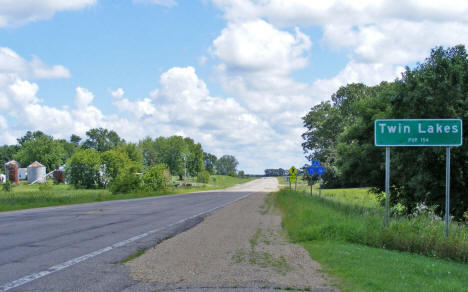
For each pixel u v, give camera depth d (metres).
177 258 8.12
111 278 6.41
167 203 29.05
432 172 18.22
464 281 6.79
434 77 17.28
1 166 175.75
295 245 10.02
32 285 5.96
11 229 12.73
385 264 7.64
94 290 5.69
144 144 155.62
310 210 16.11
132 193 49.09
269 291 5.72
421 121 11.31
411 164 18.50
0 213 19.92
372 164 25.03
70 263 7.55
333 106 70.38
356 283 6.17
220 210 21.86
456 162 17.28
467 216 15.56
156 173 59.22
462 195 18.38
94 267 7.22
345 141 27.11
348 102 64.88
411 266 7.61
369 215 14.28
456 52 18.41
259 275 6.68
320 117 71.44
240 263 7.68
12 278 6.36
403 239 10.16
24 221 15.37
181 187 83.62
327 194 39.59
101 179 97.50
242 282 6.20
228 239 10.88
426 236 10.12
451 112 17.14
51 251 8.81
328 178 68.94
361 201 28.81
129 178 54.72
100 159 98.06
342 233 10.96
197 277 6.51
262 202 30.08
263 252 8.92
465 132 17.17
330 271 7.02
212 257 8.27
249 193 52.97
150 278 6.43
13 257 8.11
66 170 99.50
